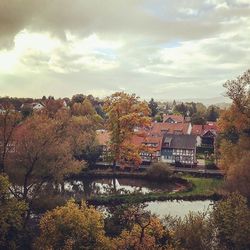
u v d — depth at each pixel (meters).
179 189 81.00
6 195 46.88
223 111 80.50
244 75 76.06
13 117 68.69
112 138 92.38
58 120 83.44
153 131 129.62
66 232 38.25
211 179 86.94
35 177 68.06
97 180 88.81
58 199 62.69
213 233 41.06
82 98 176.88
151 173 88.81
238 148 75.00
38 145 64.88
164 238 41.78
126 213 49.59
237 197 44.94
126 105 92.94
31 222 53.34
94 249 37.69
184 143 105.25
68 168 70.88
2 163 62.81
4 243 44.41
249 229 40.03
